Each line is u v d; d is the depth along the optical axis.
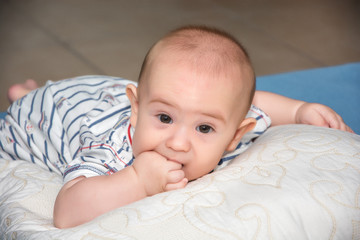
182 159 0.92
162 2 3.80
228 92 0.92
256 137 1.21
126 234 0.76
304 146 0.99
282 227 0.79
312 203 0.84
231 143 1.04
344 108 1.70
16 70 2.56
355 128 1.55
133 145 0.97
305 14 3.61
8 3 3.67
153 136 0.92
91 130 1.14
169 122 0.93
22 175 1.08
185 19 3.41
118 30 3.17
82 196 0.90
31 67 2.60
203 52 0.93
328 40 3.12
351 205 0.86
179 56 0.92
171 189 0.90
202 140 0.93
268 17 3.51
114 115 1.19
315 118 1.28
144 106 0.94
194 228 0.77
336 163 0.93
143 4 3.74
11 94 1.71
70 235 0.78
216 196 0.84
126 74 2.53
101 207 0.90
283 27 3.32
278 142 1.01
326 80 1.93
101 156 1.02
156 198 0.84
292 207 0.82
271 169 0.91
